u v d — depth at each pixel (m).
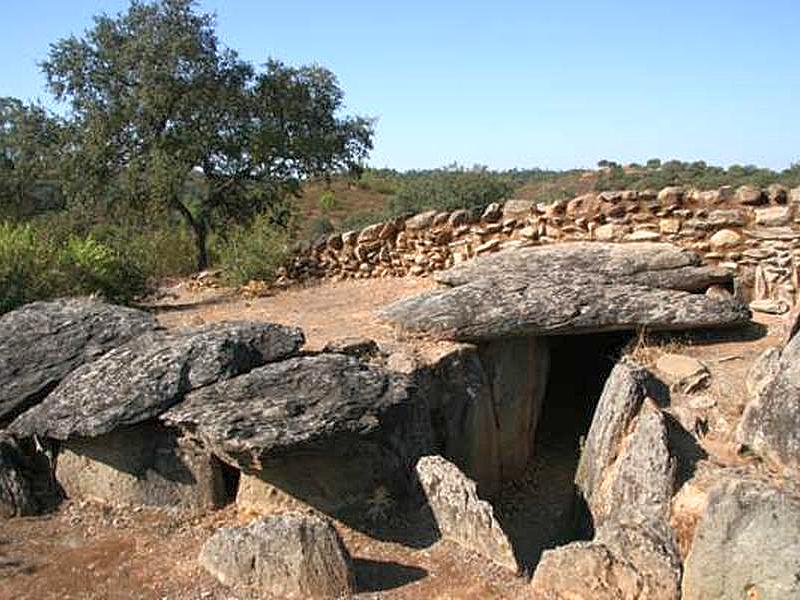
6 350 7.59
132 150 17.09
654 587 5.41
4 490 6.68
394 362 8.05
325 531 5.55
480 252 11.70
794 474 6.16
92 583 5.65
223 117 17.17
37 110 17.73
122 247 15.00
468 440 8.45
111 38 16.97
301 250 13.48
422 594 5.56
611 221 10.67
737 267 9.83
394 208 21.28
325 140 17.91
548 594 5.51
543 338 9.95
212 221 18.62
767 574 5.03
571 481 9.12
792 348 6.77
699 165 28.81
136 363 6.93
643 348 8.59
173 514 6.66
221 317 11.07
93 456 6.85
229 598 5.40
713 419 7.23
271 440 6.00
